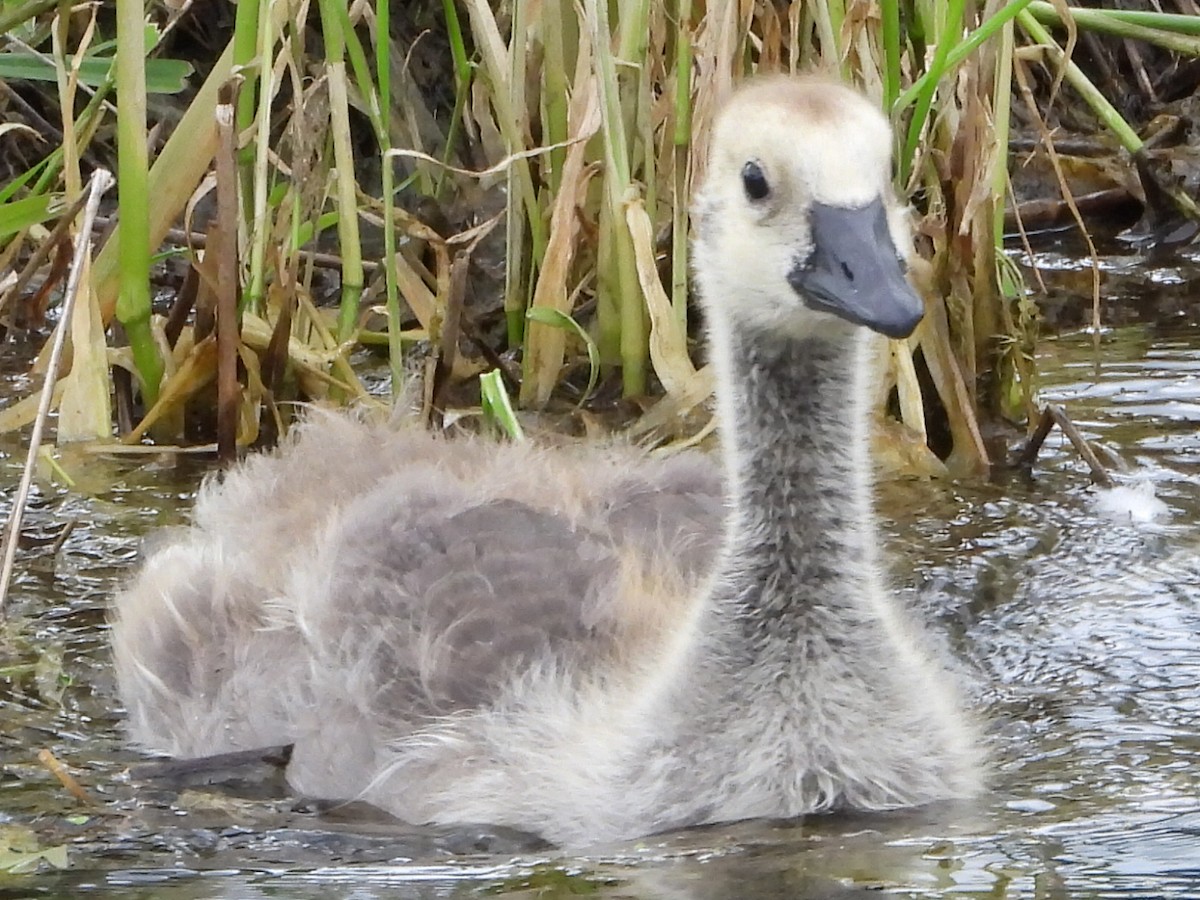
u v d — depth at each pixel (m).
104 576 10.99
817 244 8.12
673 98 12.91
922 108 11.95
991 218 12.87
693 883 7.73
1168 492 11.88
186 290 13.11
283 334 12.74
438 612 9.29
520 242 13.48
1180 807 8.39
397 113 15.41
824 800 8.41
